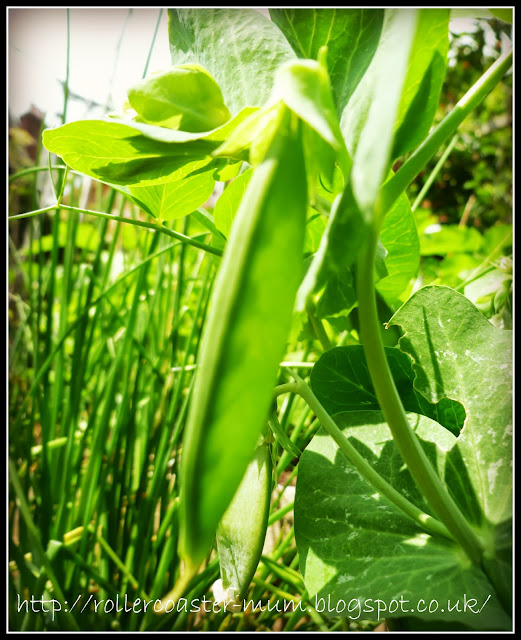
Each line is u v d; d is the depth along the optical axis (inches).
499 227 17.0
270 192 3.0
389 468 5.5
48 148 5.0
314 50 5.8
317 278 3.1
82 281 10.5
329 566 5.0
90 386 13.1
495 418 5.3
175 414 9.7
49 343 9.8
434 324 5.9
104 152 5.1
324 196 6.1
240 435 2.8
